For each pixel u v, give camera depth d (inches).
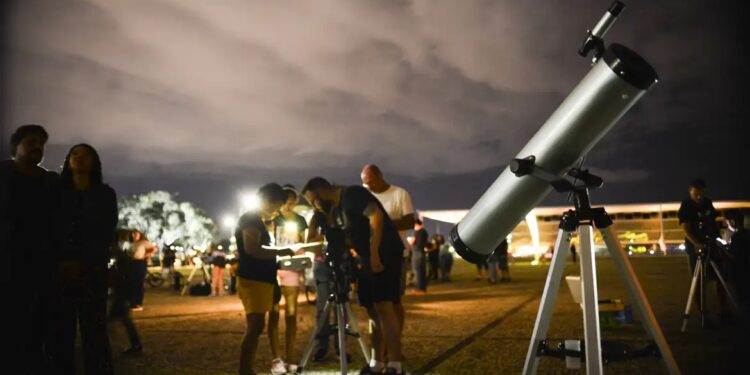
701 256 287.9
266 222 228.5
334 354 255.3
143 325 370.3
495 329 311.0
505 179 123.8
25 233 155.2
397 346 189.5
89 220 158.7
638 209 2832.2
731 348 239.1
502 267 771.4
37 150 159.9
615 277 709.3
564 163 116.0
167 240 3535.9
